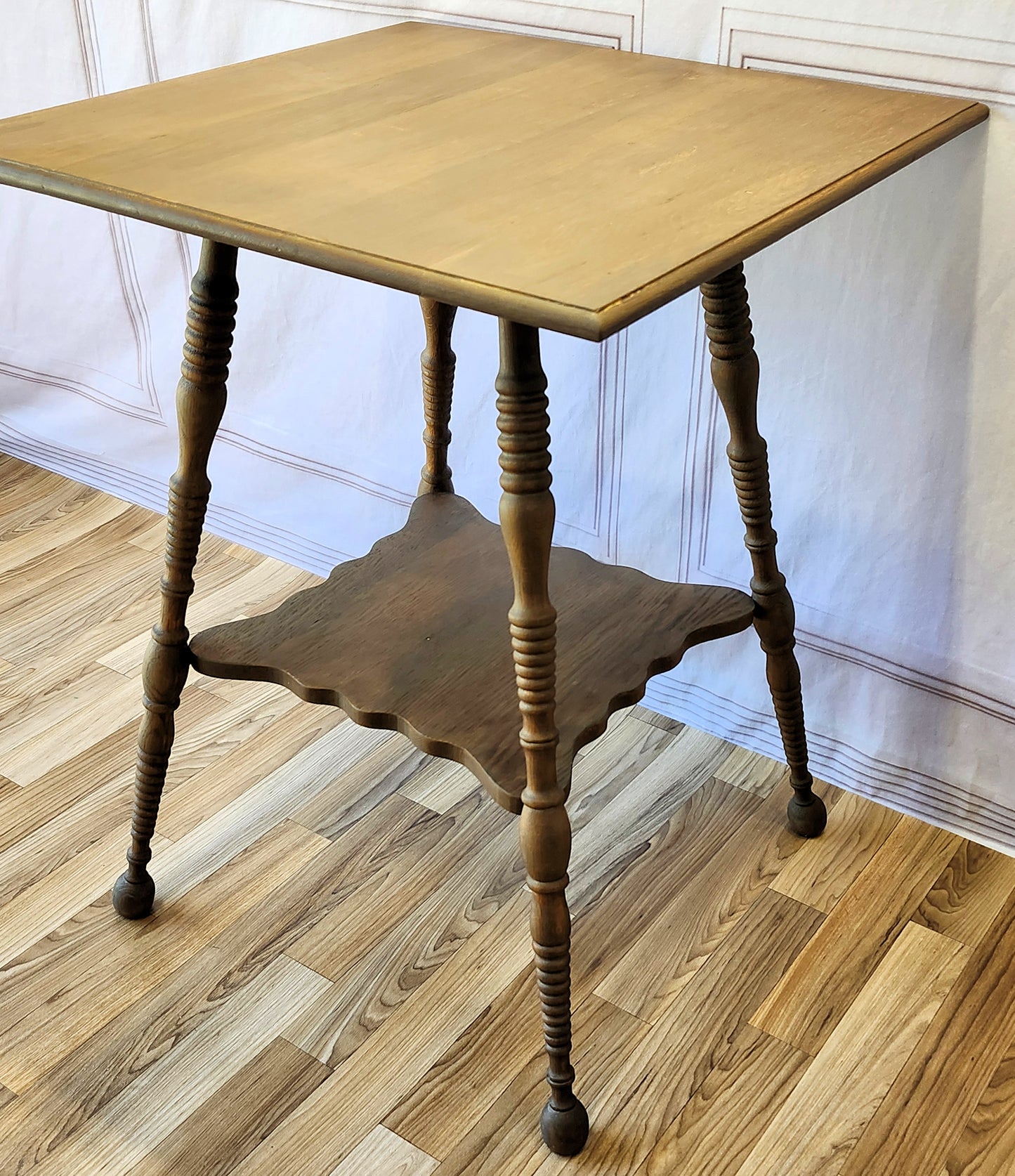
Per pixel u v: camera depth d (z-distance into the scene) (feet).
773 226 2.97
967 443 4.41
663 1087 3.99
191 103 3.95
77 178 3.29
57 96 6.33
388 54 4.51
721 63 4.38
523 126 3.72
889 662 4.95
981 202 4.02
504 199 3.15
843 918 4.60
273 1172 3.75
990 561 4.55
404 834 5.00
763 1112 3.91
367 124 3.75
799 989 4.32
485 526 4.99
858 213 4.26
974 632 4.70
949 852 4.91
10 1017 4.22
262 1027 4.20
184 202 3.11
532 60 4.42
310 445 6.33
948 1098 3.94
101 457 7.29
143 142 3.59
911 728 5.01
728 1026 4.19
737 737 5.49
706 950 4.47
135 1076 4.03
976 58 3.85
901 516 4.67
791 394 4.72
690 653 5.46
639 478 5.26
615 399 5.14
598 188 3.22
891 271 4.29
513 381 3.14
